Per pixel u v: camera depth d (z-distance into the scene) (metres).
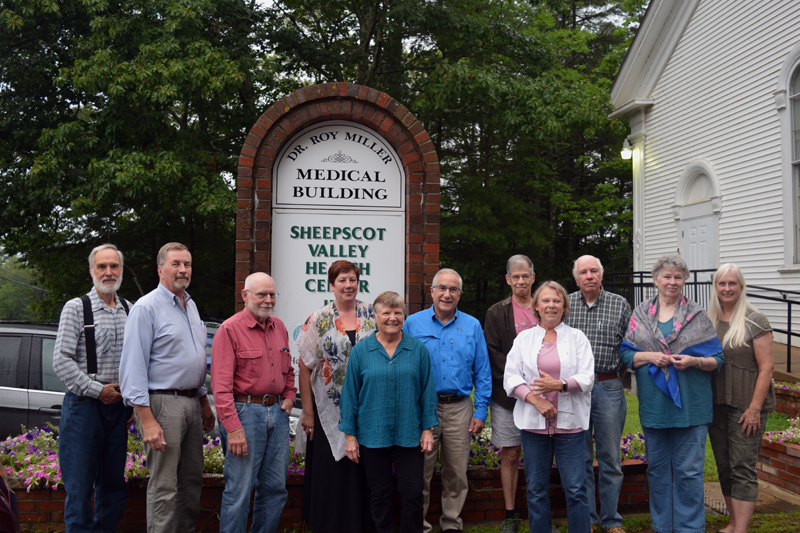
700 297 12.16
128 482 4.29
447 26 16.69
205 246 18.16
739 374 4.20
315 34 19.06
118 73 12.61
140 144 14.84
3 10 14.06
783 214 10.68
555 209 23.28
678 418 4.03
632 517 4.70
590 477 4.38
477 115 18.88
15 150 15.58
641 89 14.52
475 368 4.40
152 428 3.60
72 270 16.52
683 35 13.28
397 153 5.99
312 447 4.30
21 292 40.88
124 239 16.84
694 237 12.93
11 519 2.55
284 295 5.81
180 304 3.87
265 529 3.88
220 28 15.47
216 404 3.70
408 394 3.85
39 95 15.69
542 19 21.53
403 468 3.85
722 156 12.16
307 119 5.80
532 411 3.89
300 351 4.19
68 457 3.78
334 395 4.14
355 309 4.27
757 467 5.86
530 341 4.02
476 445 5.01
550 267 21.53
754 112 11.35
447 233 18.03
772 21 10.95
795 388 7.59
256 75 15.60
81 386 3.72
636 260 14.77
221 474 4.47
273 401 3.89
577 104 14.77
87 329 3.82
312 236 5.88
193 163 13.70
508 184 22.16
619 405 4.34
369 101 5.83
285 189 5.86
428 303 5.82
